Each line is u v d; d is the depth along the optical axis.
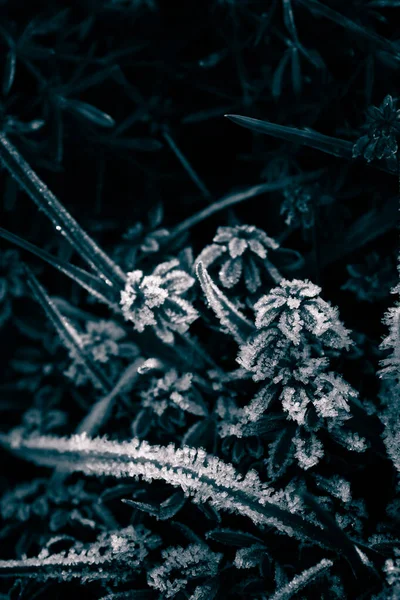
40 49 0.53
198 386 0.49
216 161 0.55
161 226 0.54
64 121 0.54
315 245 0.50
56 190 0.55
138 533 0.47
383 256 0.51
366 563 0.44
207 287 0.45
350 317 0.51
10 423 0.56
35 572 0.46
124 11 0.54
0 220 0.55
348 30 0.50
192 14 0.54
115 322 0.51
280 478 0.46
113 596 0.45
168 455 0.45
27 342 0.56
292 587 0.44
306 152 0.52
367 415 0.46
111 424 0.51
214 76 0.54
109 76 0.54
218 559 0.46
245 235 0.49
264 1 0.53
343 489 0.45
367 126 0.49
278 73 0.51
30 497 0.52
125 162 0.55
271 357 0.45
